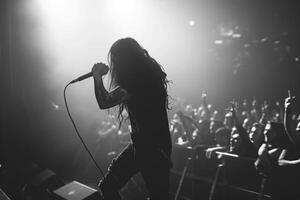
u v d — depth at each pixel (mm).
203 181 4582
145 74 2656
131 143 2781
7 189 5523
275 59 9352
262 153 3557
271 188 3604
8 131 7047
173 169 5168
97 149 6906
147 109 2635
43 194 5195
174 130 5336
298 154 3447
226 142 4438
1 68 7195
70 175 7008
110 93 2615
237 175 4168
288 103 3443
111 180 2771
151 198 2688
